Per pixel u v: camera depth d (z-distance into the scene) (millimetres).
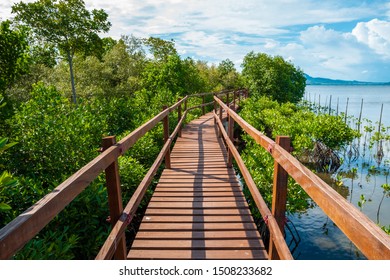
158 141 8547
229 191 4527
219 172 5480
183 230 3355
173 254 2893
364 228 891
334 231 6922
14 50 10578
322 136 11445
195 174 5387
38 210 1115
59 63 33594
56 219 3938
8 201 3938
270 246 2297
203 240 3146
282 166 1871
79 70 27641
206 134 9828
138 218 5887
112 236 1978
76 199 4062
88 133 6289
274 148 2094
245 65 29531
